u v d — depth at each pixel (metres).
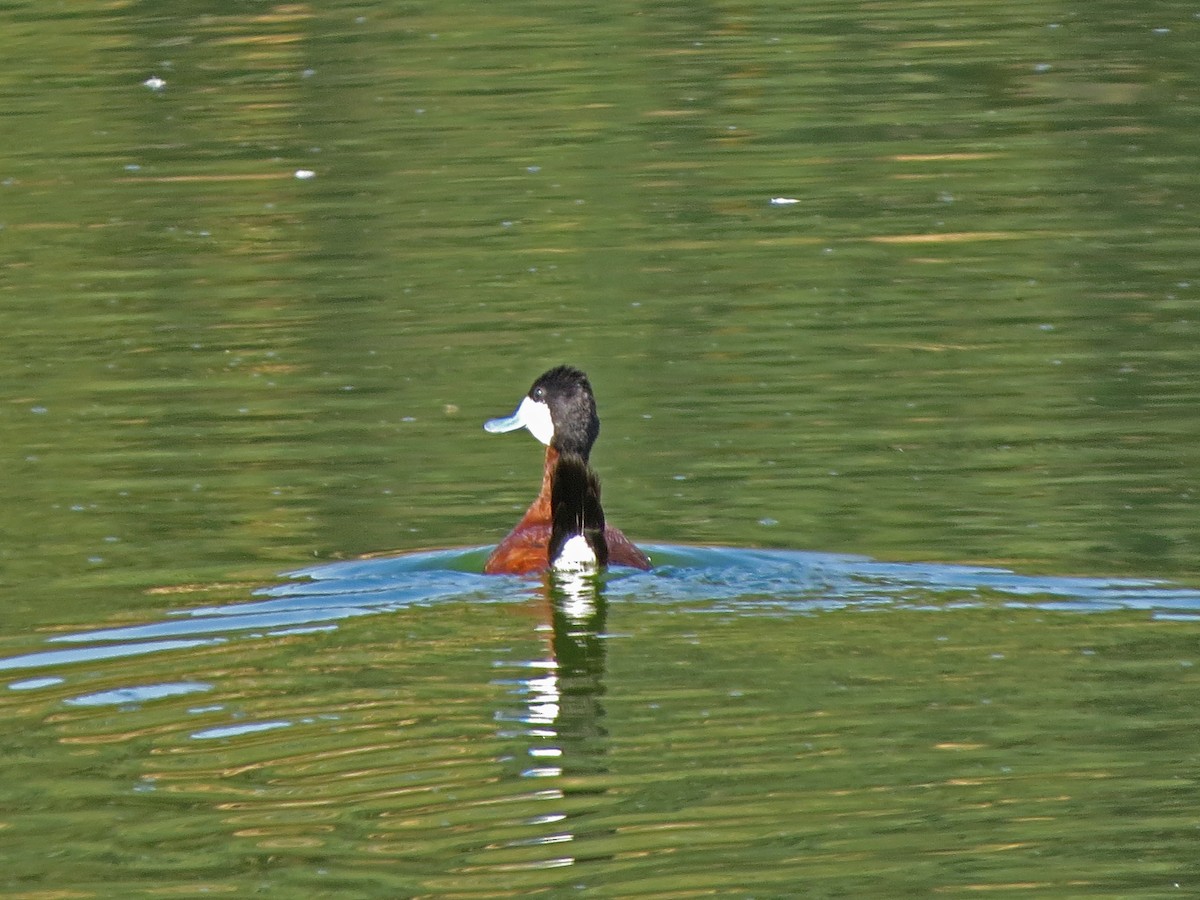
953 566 12.52
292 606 11.95
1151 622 11.38
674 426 16.06
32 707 10.38
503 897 8.29
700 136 25.59
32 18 31.83
